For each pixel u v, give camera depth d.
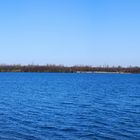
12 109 33.75
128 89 70.75
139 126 23.33
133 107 35.94
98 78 154.62
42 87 78.50
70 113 30.72
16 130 21.48
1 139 18.64
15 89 69.56
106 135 20.17
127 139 19.11
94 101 43.28
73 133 20.73
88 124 24.20
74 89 71.06
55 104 39.34
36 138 19.06
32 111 32.19
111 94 56.16
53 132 20.98
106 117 28.02
